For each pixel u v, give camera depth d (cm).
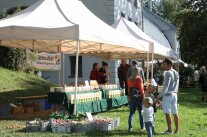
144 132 1113
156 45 1864
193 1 4506
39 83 2250
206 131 1221
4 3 2798
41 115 1460
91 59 2744
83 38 1260
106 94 1636
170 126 1118
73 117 1213
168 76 1079
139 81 1114
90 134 1055
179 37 4616
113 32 1482
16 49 2305
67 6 1449
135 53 2216
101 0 2762
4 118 1368
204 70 2483
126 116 1459
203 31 4366
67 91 1356
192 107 1981
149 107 990
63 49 1995
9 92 1869
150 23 4719
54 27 1256
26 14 1375
